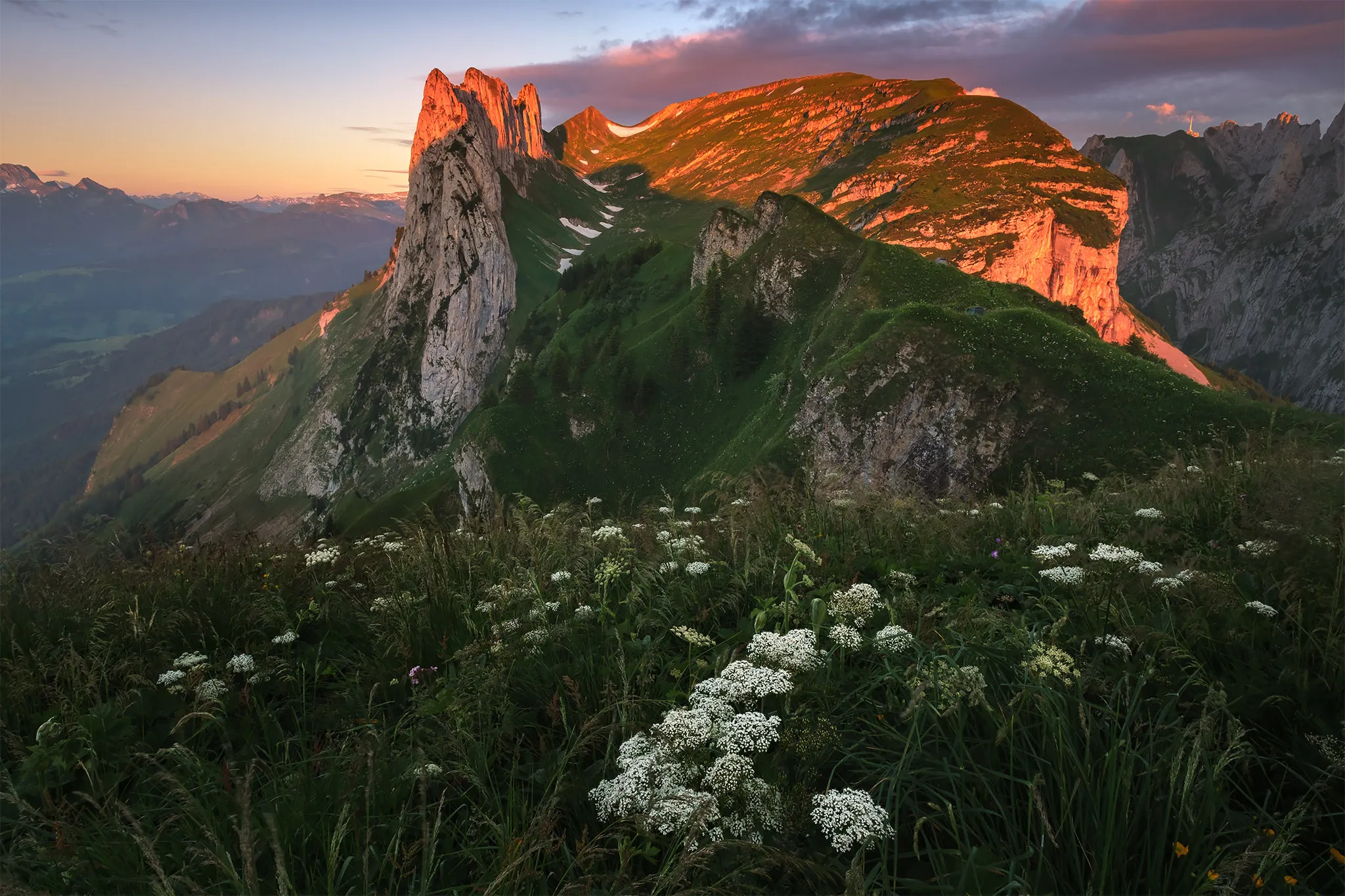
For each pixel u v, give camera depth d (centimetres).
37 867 323
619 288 17512
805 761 342
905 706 369
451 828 339
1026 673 361
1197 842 276
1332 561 441
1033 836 294
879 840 299
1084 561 509
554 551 679
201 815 325
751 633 486
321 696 531
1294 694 348
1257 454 788
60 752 405
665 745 332
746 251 11788
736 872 278
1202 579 433
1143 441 5438
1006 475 5838
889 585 555
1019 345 6469
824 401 7006
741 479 912
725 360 11088
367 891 274
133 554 833
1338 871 277
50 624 640
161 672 544
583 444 11325
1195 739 292
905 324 6938
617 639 469
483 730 391
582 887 269
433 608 573
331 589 721
